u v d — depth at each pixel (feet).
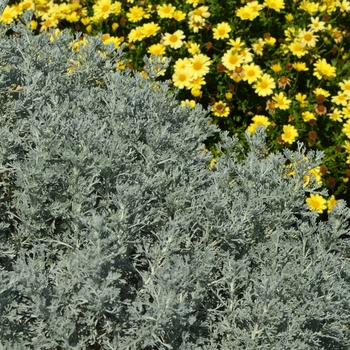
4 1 14.06
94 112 13.50
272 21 20.59
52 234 11.02
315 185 13.08
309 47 19.79
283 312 10.22
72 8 21.11
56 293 9.66
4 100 12.96
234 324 10.44
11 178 11.67
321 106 18.74
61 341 9.91
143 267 11.18
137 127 12.78
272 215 12.25
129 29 21.07
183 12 20.70
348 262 12.13
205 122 15.25
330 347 11.53
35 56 14.65
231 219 11.14
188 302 10.05
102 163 11.09
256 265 11.67
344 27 21.45
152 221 11.32
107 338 9.75
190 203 11.90
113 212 10.61
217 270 11.26
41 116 11.66
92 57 15.52
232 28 20.16
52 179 10.85
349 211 12.01
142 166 12.03
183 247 11.32
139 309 9.65
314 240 11.87
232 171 13.12
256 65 19.17
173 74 18.99
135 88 13.82
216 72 19.72
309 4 20.51
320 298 10.61
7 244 10.65
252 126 18.40
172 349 10.01
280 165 13.21
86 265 9.21
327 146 19.34
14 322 9.65
